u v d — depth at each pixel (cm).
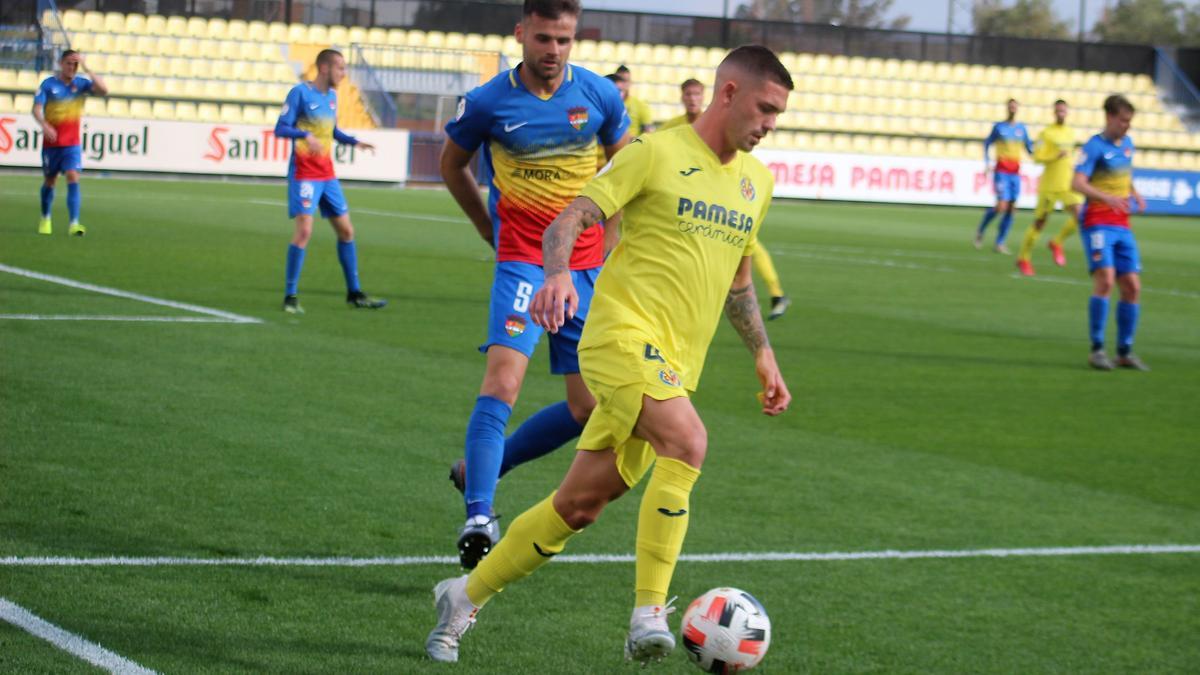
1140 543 866
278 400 1140
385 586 694
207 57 4819
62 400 1077
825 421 1209
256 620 629
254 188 4000
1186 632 698
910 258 2941
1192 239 3975
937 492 970
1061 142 2714
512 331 769
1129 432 1228
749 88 589
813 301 2109
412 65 4906
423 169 4697
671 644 538
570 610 677
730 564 769
